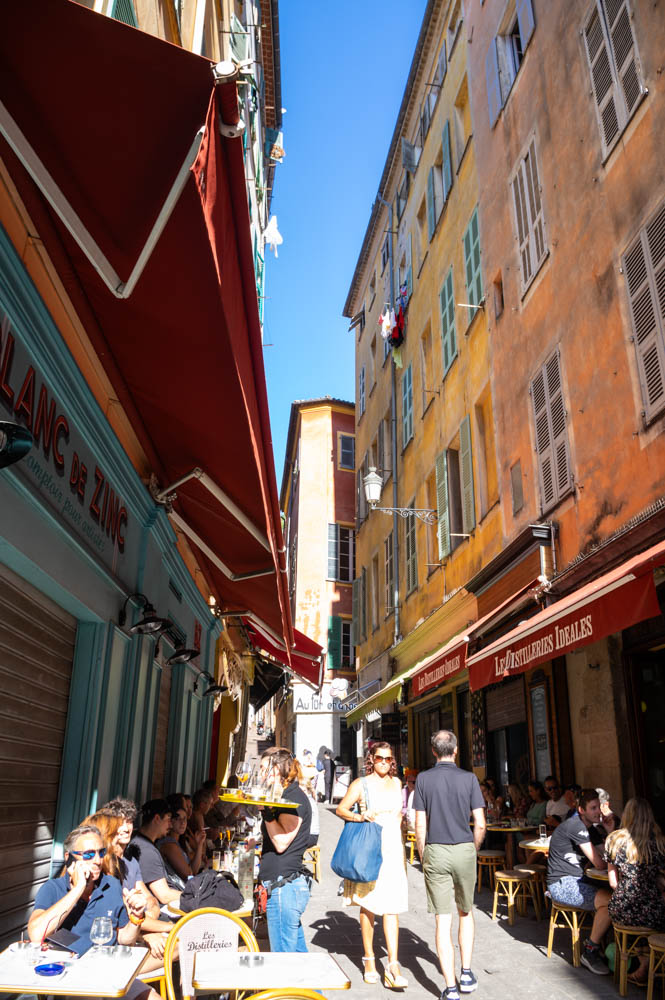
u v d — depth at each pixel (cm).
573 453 912
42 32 250
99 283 403
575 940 620
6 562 404
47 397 417
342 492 3562
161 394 515
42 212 370
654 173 748
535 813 935
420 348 1859
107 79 260
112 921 402
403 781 1641
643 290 757
